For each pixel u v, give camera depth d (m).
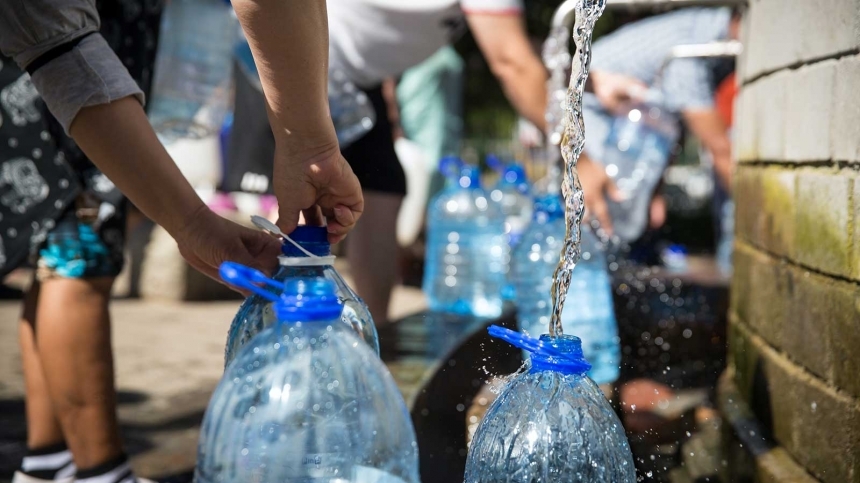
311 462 1.09
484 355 2.17
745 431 1.79
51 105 1.40
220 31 2.49
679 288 3.31
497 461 1.16
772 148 1.86
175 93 2.42
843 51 1.45
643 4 2.62
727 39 3.70
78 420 1.98
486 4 2.80
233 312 5.14
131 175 1.38
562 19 2.74
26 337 2.09
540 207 2.48
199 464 1.14
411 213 6.16
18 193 1.95
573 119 1.37
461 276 3.40
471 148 10.02
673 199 8.20
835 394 1.42
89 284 1.98
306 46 1.23
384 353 2.42
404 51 3.00
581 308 2.36
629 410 2.00
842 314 1.41
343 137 3.01
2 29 1.39
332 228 1.42
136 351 3.94
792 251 1.67
